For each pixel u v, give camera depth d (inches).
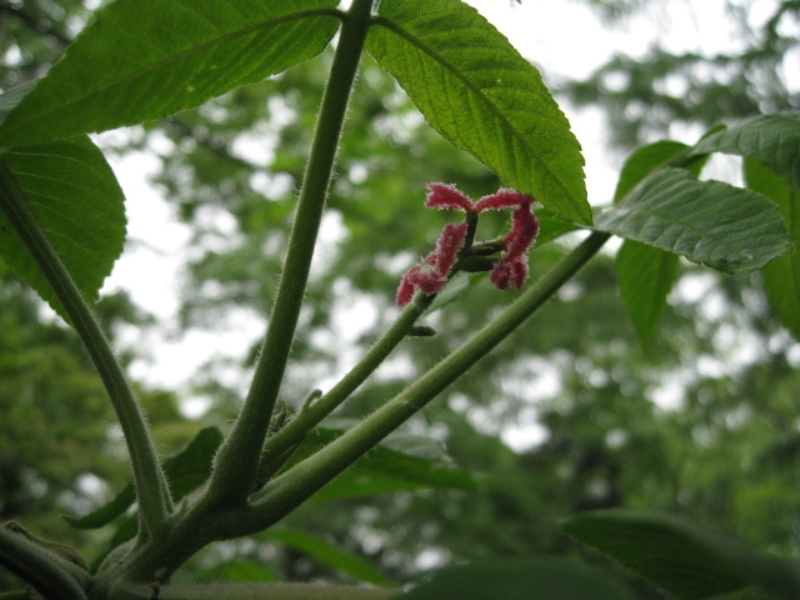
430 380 5.8
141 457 5.3
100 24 4.9
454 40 5.8
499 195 6.0
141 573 5.0
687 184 6.4
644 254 8.6
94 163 7.1
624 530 5.5
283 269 5.3
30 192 7.1
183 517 5.1
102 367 5.4
